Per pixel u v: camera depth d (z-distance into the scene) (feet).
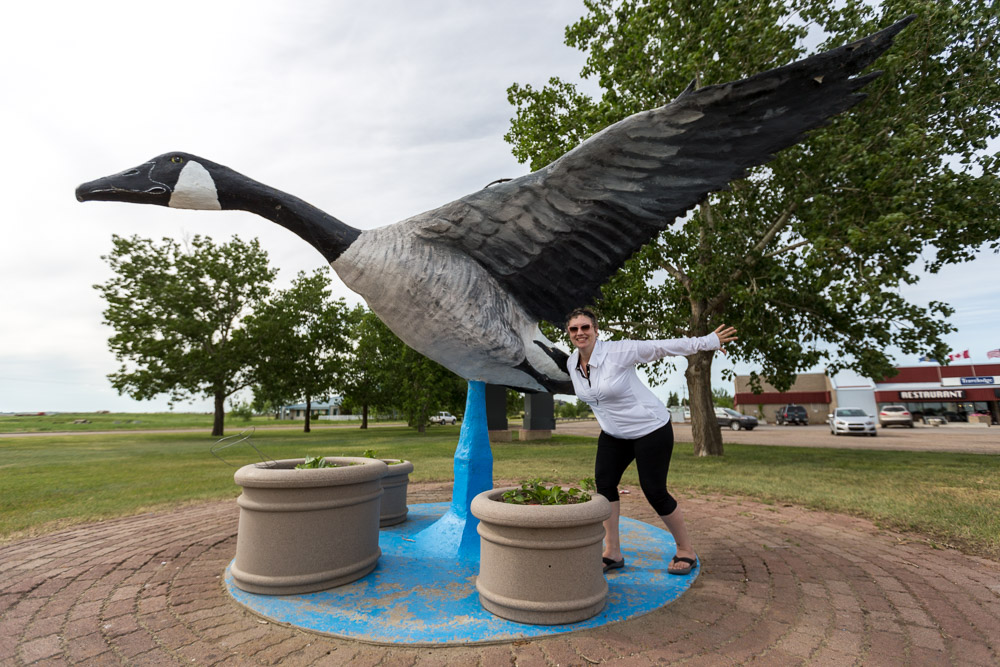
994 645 8.17
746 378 143.54
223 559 13.07
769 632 8.64
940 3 28.91
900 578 11.29
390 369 93.76
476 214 10.57
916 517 16.52
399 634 8.39
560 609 8.68
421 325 10.97
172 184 10.81
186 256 82.79
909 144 27.30
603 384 10.45
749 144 9.60
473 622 8.84
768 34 29.48
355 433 87.51
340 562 10.59
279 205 10.97
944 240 31.68
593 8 36.22
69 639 8.63
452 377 88.53
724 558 12.69
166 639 8.59
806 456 39.06
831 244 29.25
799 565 12.17
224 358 82.02
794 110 9.10
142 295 78.95
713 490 22.85
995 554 13.03
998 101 30.58
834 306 29.99
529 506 8.81
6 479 29.25
